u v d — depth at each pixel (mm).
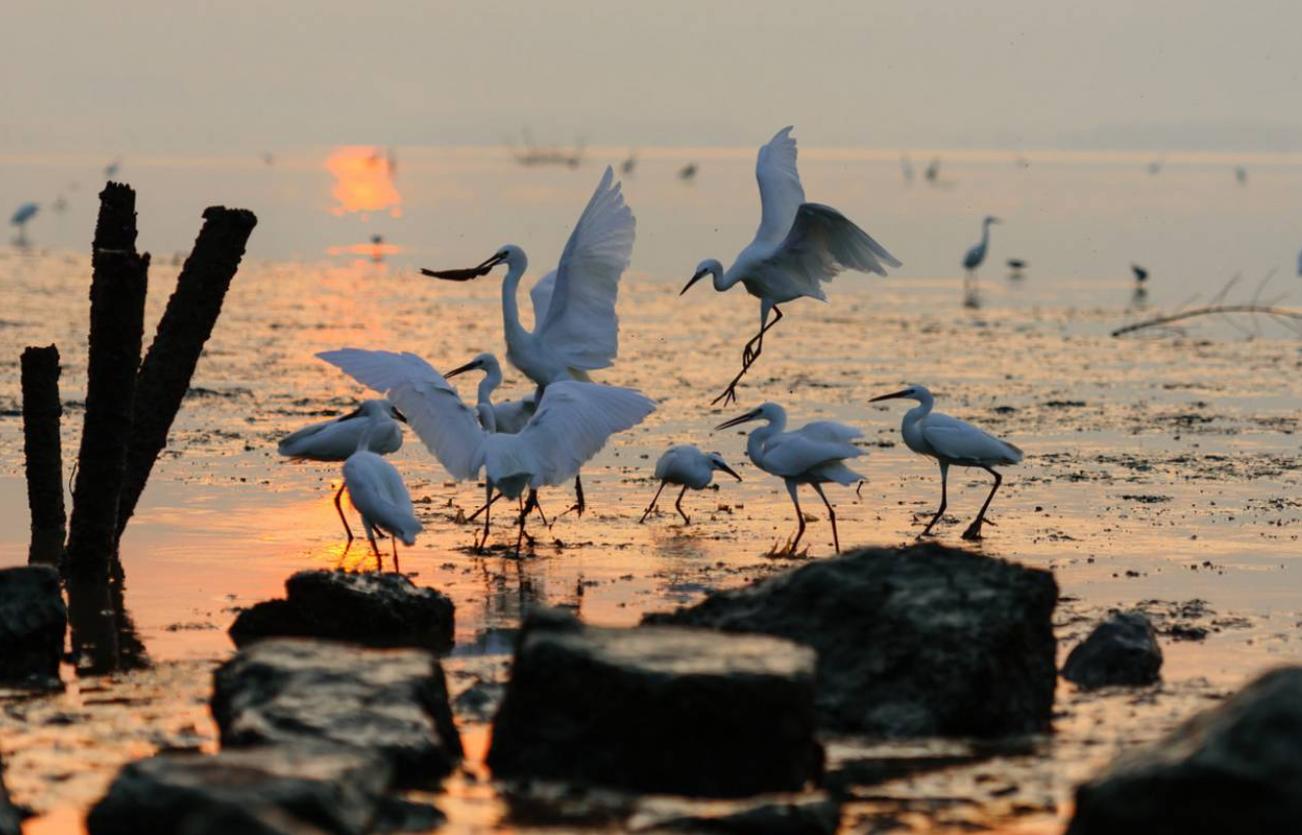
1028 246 68312
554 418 16094
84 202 89688
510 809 9656
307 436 17750
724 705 9977
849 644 11703
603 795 9945
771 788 10023
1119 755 9195
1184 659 13359
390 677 10648
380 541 17672
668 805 9508
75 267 53250
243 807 7906
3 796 9438
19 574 13000
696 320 41438
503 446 15898
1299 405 28203
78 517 15656
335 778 8805
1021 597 11797
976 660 11422
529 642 10516
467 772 10352
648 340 36906
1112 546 17594
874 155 179250
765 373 31500
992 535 18141
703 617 12039
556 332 19078
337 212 82000
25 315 38438
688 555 17172
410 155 173125
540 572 16344
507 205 87875
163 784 8547
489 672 12852
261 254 60375
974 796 10172
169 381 16906
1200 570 16516
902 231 75000
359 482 15547
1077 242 70250
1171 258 62906
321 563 16625
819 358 34062
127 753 10797
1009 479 21531
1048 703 11867
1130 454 23406
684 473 18828
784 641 10805
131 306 15383
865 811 9906
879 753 10984
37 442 16984
